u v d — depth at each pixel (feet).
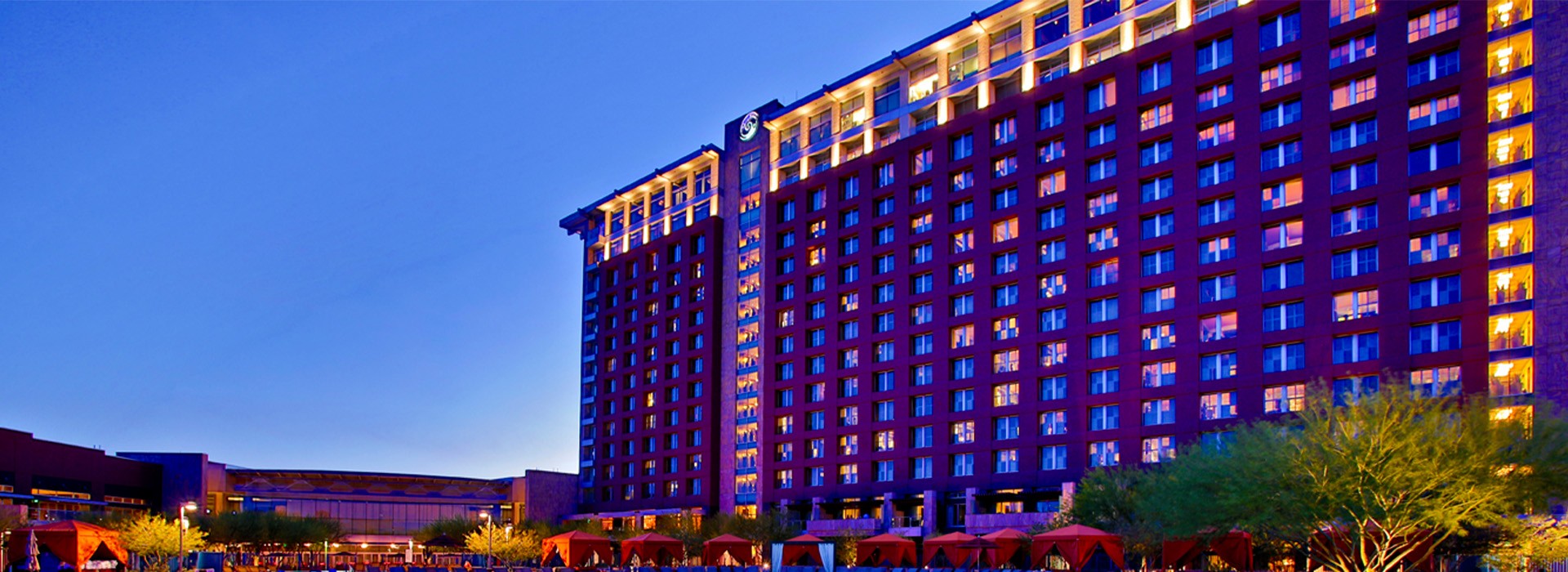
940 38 378.94
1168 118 322.55
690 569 246.88
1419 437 148.77
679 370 490.08
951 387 363.97
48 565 184.14
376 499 488.44
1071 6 349.82
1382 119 278.46
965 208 369.91
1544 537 162.81
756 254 465.88
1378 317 272.31
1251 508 156.76
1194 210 310.04
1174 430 304.30
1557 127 250.78
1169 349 309.83
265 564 327.88
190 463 443.32
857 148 417.08
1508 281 256.11
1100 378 327.88
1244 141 301.63
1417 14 277.03
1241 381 293.23
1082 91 340.80
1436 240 269.23
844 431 398.21
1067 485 325.42
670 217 515.09
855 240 407.44
